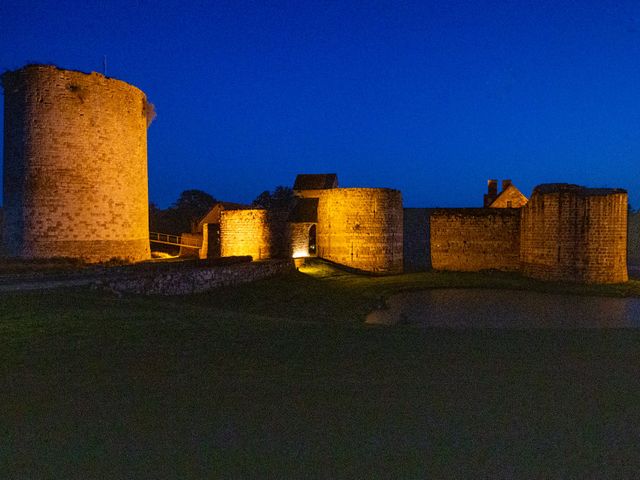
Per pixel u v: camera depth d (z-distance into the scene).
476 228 37.28
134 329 10.34
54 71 26.17
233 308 19.38
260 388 6.87
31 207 26.11
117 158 28.45
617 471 4.59
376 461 4.77
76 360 8.04
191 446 5.06
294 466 4.66
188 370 7.66
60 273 20.28
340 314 20.55
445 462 4.76
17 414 5.86
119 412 5.94
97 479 4.40
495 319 20.03
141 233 30.67
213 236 39.94
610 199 30.31
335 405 6.25
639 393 6.78
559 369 7.95
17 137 26.58
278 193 73.44
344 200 36.06
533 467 4.67
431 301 25.02
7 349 8.52
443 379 7.36
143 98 31.20
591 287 29.19
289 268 30.09
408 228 54.66
